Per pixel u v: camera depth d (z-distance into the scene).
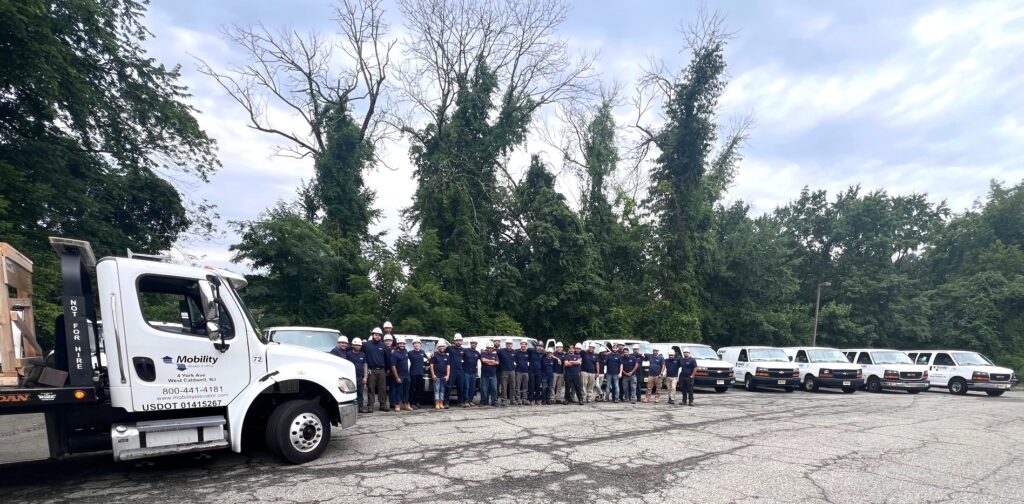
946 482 6.93
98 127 19.58
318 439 7.39
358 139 25.67
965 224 51.75
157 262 6.54
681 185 31.52
